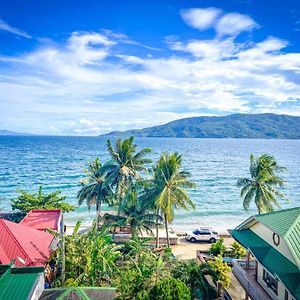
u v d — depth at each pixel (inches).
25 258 1004.6
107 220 1686.8
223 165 5816.9
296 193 3784.5
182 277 1106.1
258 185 1815.9
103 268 1095.0
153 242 1884.8
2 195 3297.2
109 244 1352.1
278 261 875.4
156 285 831.1
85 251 1150.3
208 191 3703.3
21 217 1865.2
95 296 824.9
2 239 1050.1
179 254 1745.8
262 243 996.6
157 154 7741.1
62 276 1040.2
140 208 1658.5
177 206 1753.2
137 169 1931.6
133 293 994.1
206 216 2743.6
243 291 1187.9
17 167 5039.4
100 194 1937.7
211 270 1141.1
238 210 2942.9
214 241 1968.5
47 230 1182.3
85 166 5187.0
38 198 2018.9
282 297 890.1
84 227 2169.0
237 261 1219.9
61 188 3631.9
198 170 5206.7
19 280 722.8
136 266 1138.7
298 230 839.7
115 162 1924.2
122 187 1860.2
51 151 7805.1
